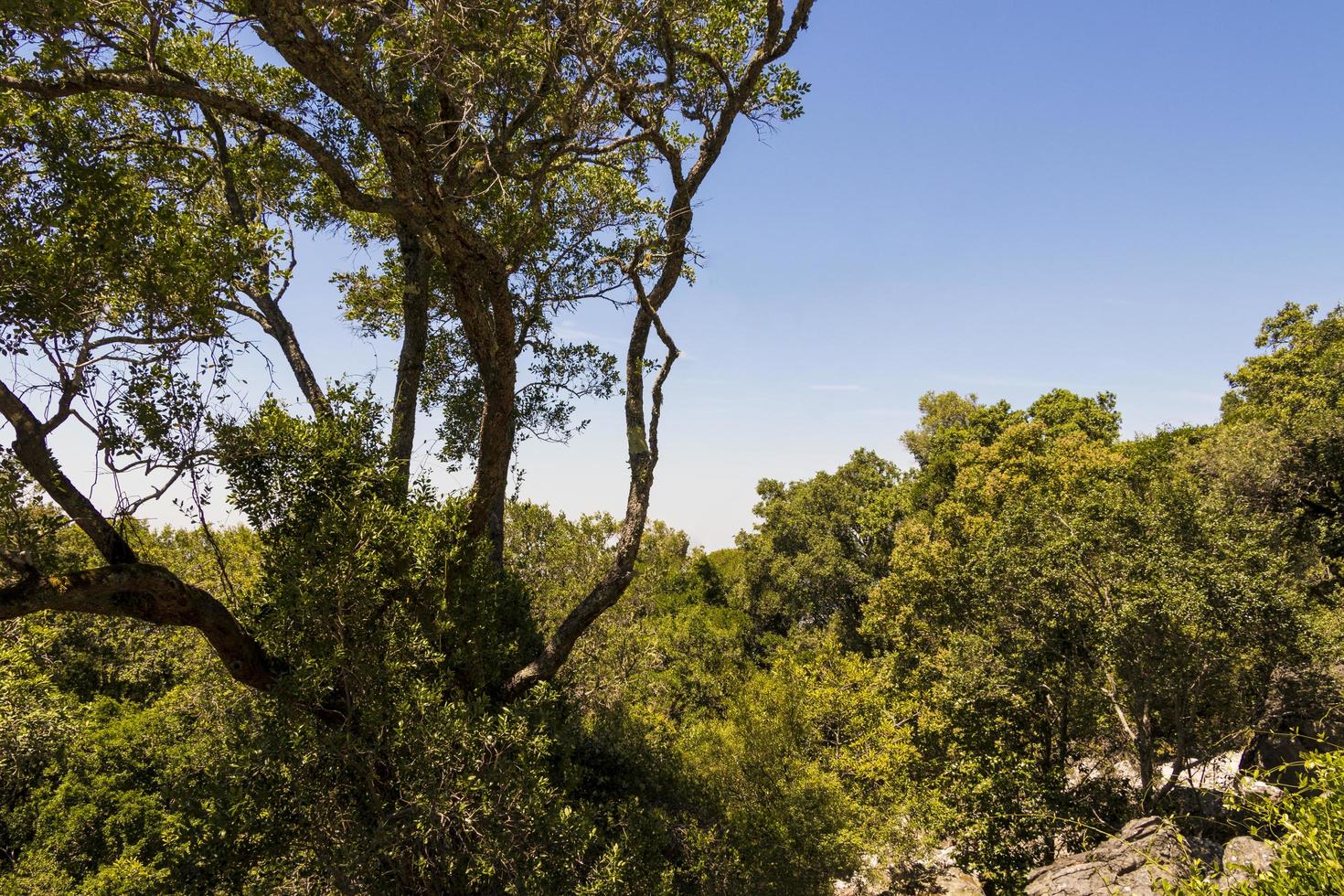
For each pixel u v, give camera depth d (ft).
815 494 141.79
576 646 46.85
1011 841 49.06
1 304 19.13
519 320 42.91
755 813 39.04
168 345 23.44
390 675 25.91
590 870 26.61
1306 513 72.43
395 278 40.16
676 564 159.33
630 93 28.60
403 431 36.24
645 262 32.99
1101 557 49.98
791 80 34.27
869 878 49.26
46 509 22.48
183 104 28.73
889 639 96.07
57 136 20.35
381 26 22.17
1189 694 45.60
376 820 25.44
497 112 29.19
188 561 47.65
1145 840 30.22
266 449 26.78
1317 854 10.32
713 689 69.51
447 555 29.58
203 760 41.42
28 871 42.88
